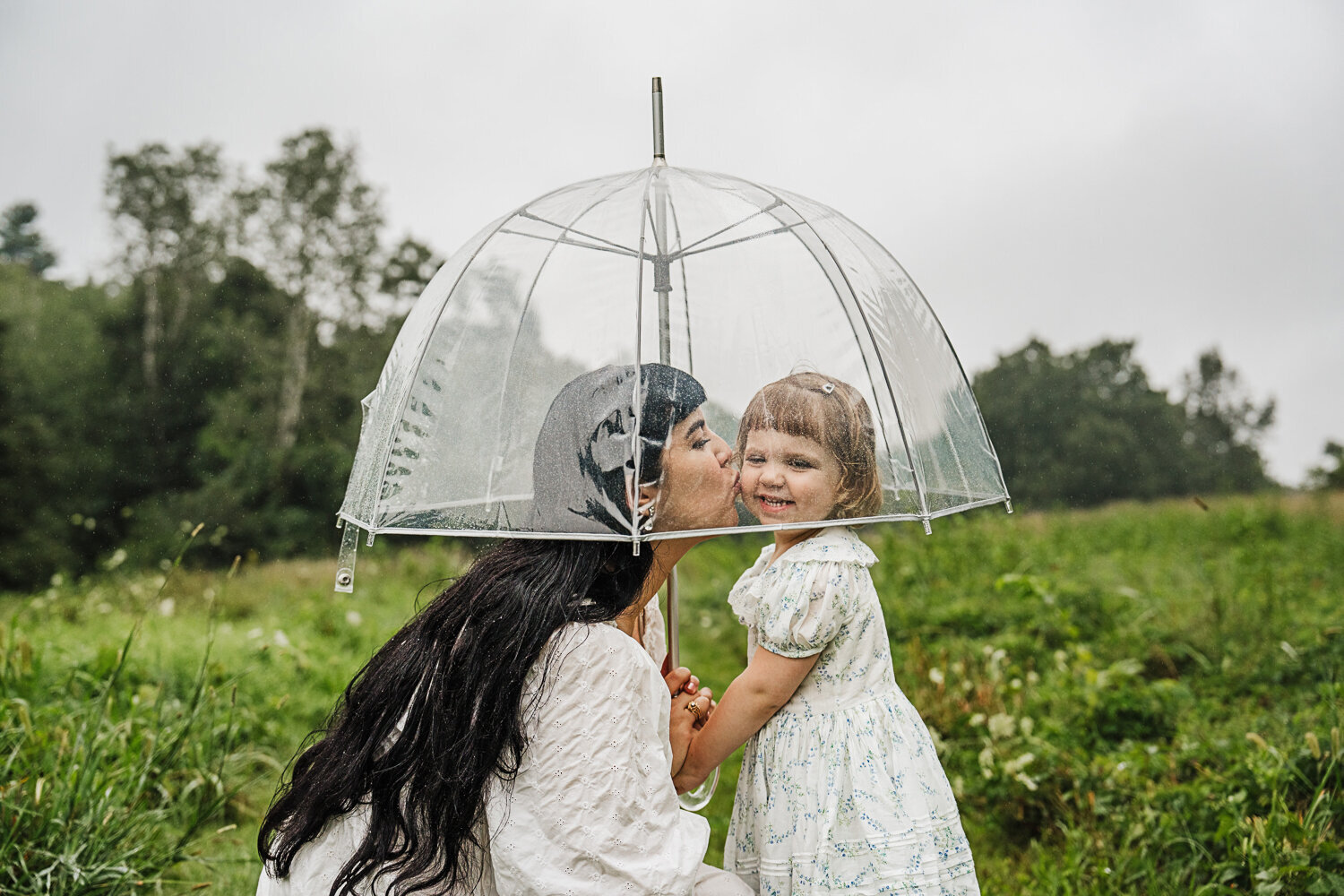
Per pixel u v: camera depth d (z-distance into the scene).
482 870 1.64
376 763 1.62
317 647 5.96
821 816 1.87
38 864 2.74
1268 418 54.25
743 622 2.03
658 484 1.65
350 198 30.12
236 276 29.28
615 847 1.54
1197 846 2.81
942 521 8.78
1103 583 6.77
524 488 1.67
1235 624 5.15
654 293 1.78
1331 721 3.41
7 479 23.95
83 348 27.42
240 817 3.57
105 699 3.56
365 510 1.77
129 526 24.19
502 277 1.83
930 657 4.85
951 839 1.90
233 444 25.66
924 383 1.93
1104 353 40.12
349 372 28.50
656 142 2.07
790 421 1.72
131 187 30.08
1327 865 2.57
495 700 1.57
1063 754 3.48
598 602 1.69
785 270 1.84
